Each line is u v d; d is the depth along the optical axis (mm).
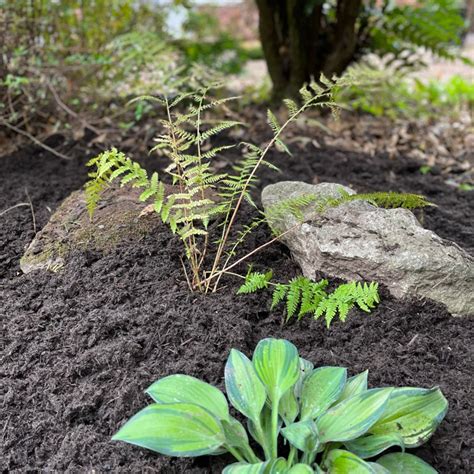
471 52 3139
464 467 755
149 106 1624
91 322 944
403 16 1832
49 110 1653
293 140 1675
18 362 904
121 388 843
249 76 2389
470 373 881
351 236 1000
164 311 953
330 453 724
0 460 788
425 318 961
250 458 734
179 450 707
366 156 1655
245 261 1070
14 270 1094
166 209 928
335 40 1810
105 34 1761
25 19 1554
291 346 811
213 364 869
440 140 1805
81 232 1111
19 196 1315
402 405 770
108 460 773
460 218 1376
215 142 1618
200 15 2277
